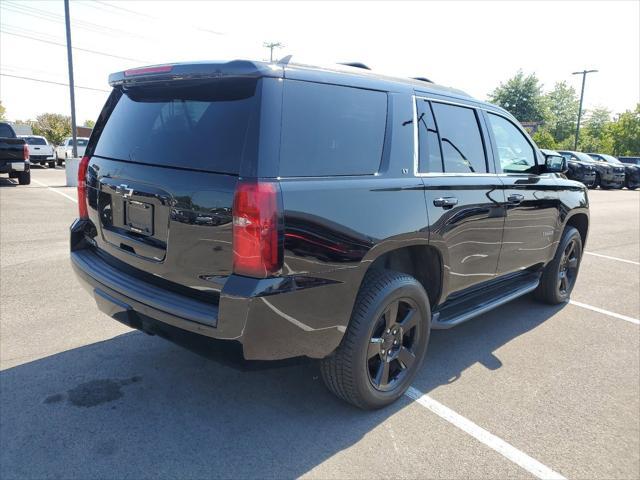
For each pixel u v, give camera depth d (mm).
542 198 4465
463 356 4031
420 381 3586
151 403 3121
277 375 3547
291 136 2529
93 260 3312
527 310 5230
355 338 2850
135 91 3148
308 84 2668
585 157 24156
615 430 3047
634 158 34375
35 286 5246
